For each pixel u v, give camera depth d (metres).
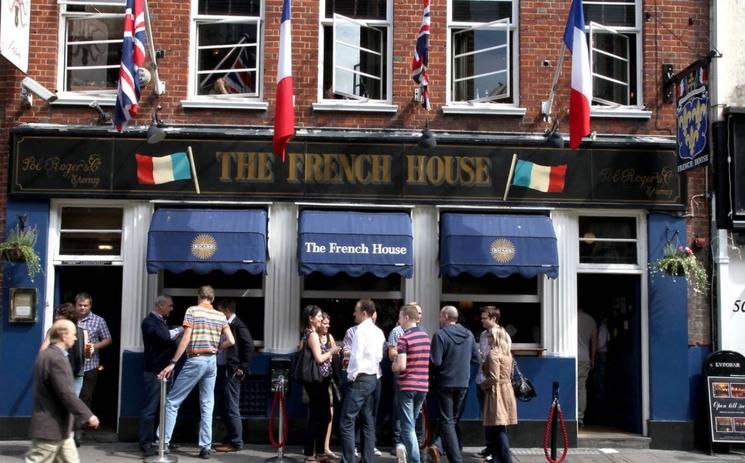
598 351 11.69
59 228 10.63
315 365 9.04
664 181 10.79
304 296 10.73
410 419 8.73
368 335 8.79
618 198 10.74
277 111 9.80
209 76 10.96
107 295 11.32
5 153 10.53
